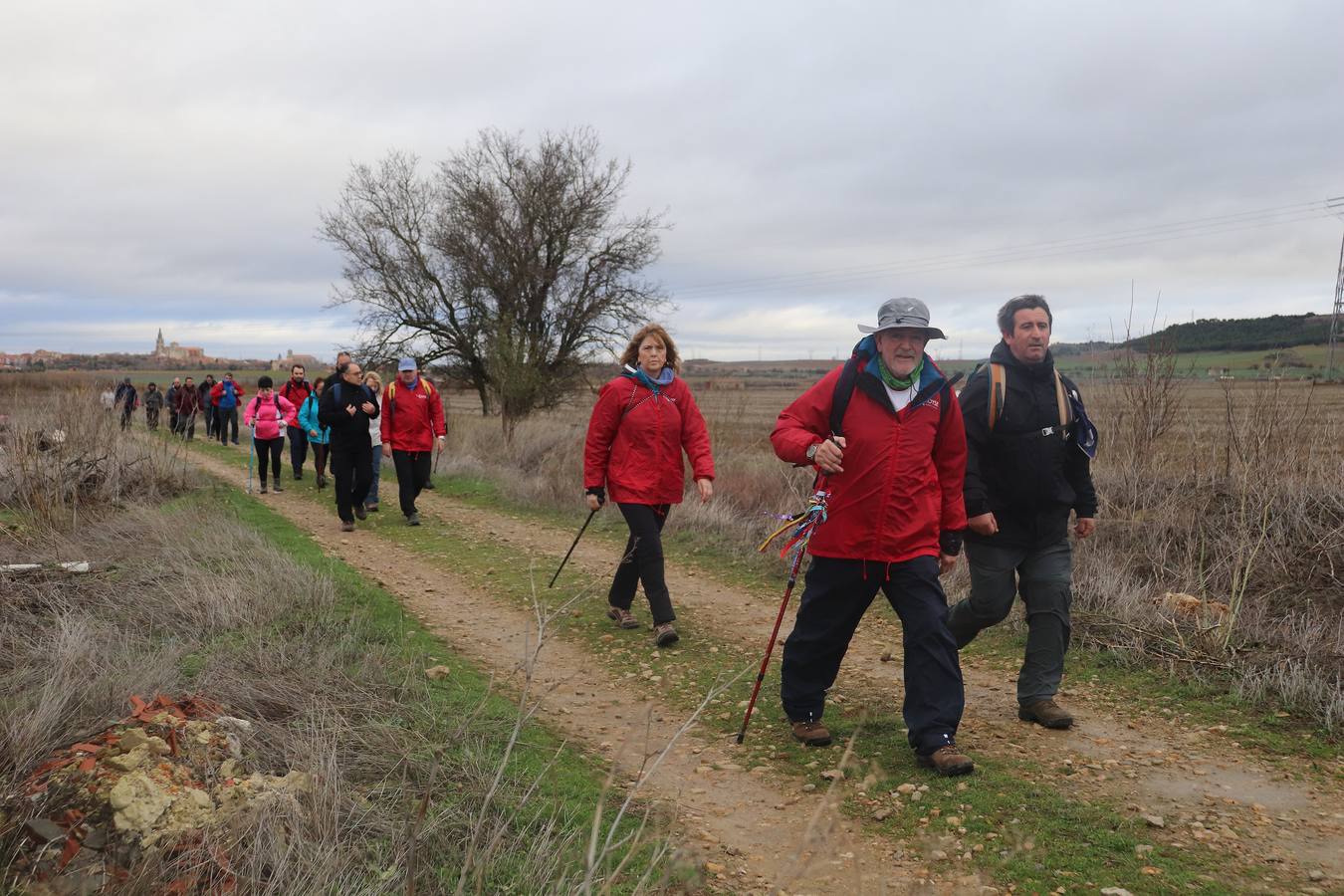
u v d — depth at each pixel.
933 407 4.15
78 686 3.84
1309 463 7.71
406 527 10.86
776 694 5.15
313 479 15.42
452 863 2.95
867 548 4.15
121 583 6.06
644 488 6.28
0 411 10.24
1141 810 3.61
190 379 20.66
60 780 2.80
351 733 3.80
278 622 5.48
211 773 2.99
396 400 10.92
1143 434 8.65
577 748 4.30
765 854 3.35
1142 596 6.47
